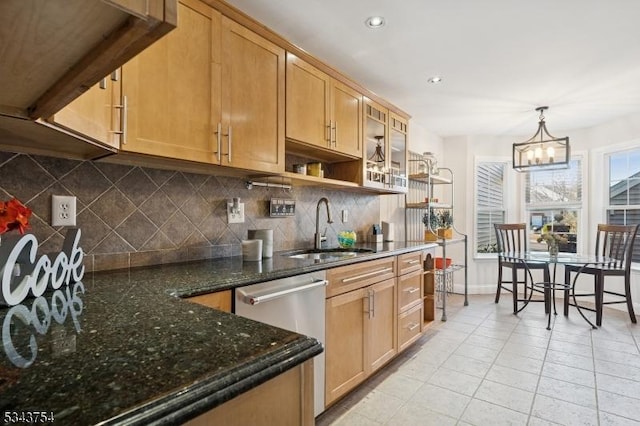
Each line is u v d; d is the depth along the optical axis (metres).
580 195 4.65
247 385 0.60
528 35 2.27
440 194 5.13
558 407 2.02
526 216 5.05
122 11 0.49
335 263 1.99
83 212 1.55
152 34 0.55
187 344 0.70
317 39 2.32
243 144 1.82
